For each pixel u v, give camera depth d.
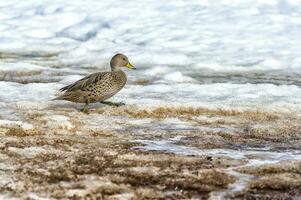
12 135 14.35
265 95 20.08
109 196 10.18
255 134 15.48
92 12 37.84
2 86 20.36
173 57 27.94
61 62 27.58
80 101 17.05
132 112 17.36
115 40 33.00
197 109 17.83
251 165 12.38
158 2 39.66
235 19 35.84
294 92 20.62
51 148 13.19
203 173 11.56
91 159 12.30
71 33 35.22
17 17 38.16
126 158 12.51
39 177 11.08
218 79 23.88
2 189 10.32
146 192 10.41
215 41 31.88
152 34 33.38
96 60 28.17
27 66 25.58
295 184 11.10
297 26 34.62
